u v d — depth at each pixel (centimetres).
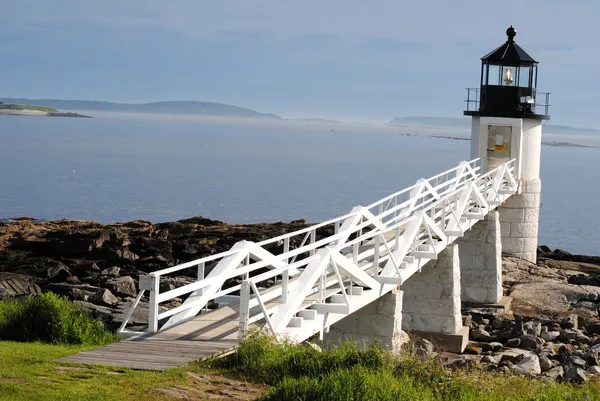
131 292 2731
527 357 2075
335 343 1992
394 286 1939
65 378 1087
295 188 12356
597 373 2006
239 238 4028
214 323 1443
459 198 2683
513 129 3731
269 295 1466
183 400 1038
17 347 1425
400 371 1262
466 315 2852
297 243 3925
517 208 3809
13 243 3631
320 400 1086
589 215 9881
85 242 3528
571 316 2833
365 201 10556
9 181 11412
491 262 3069
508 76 3738
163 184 12212
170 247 3638
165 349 1256
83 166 15188
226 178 13962
